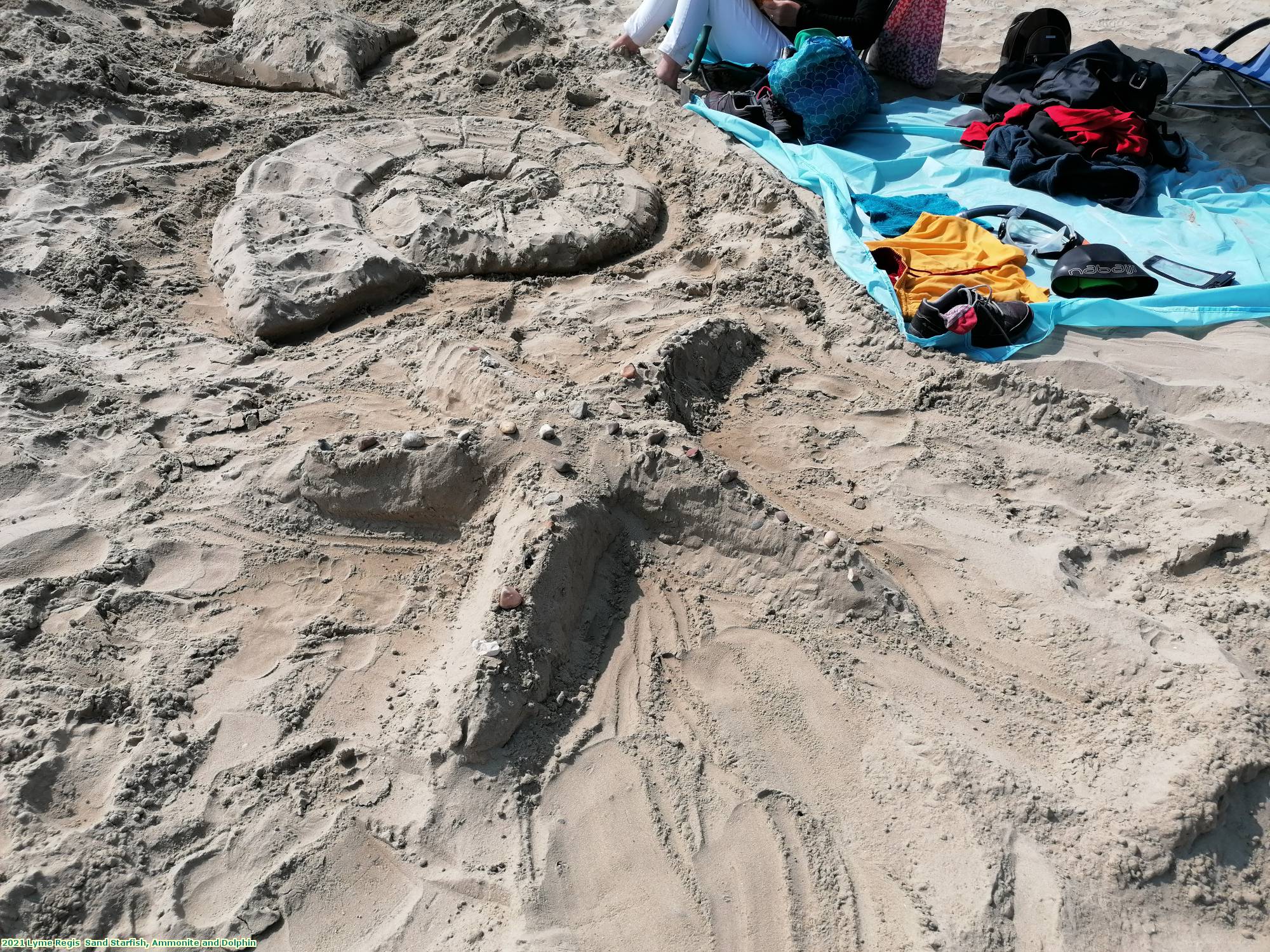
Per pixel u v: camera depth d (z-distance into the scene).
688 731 2.67
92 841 2.28
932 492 3.57
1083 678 2.79
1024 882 2.24
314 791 2.46
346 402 3.82
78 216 4.94
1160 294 4.56
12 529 3.11
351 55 6.83
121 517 3.23
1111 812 2.35
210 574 3.08
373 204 5.30
